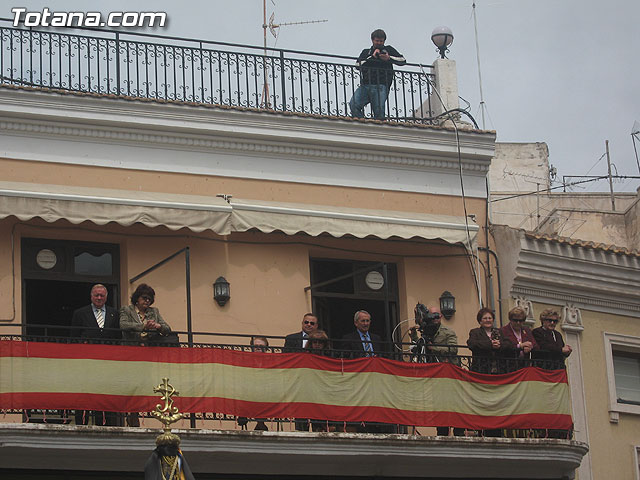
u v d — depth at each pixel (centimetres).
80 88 2350
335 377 2223
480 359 2333
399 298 2503
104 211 2216
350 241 2472
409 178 2530
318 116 2441
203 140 2397
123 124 2341
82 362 2097
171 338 2173
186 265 2198
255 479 2202
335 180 2478
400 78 2592
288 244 2428
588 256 2616
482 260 2550
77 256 2319
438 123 2592
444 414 2273
